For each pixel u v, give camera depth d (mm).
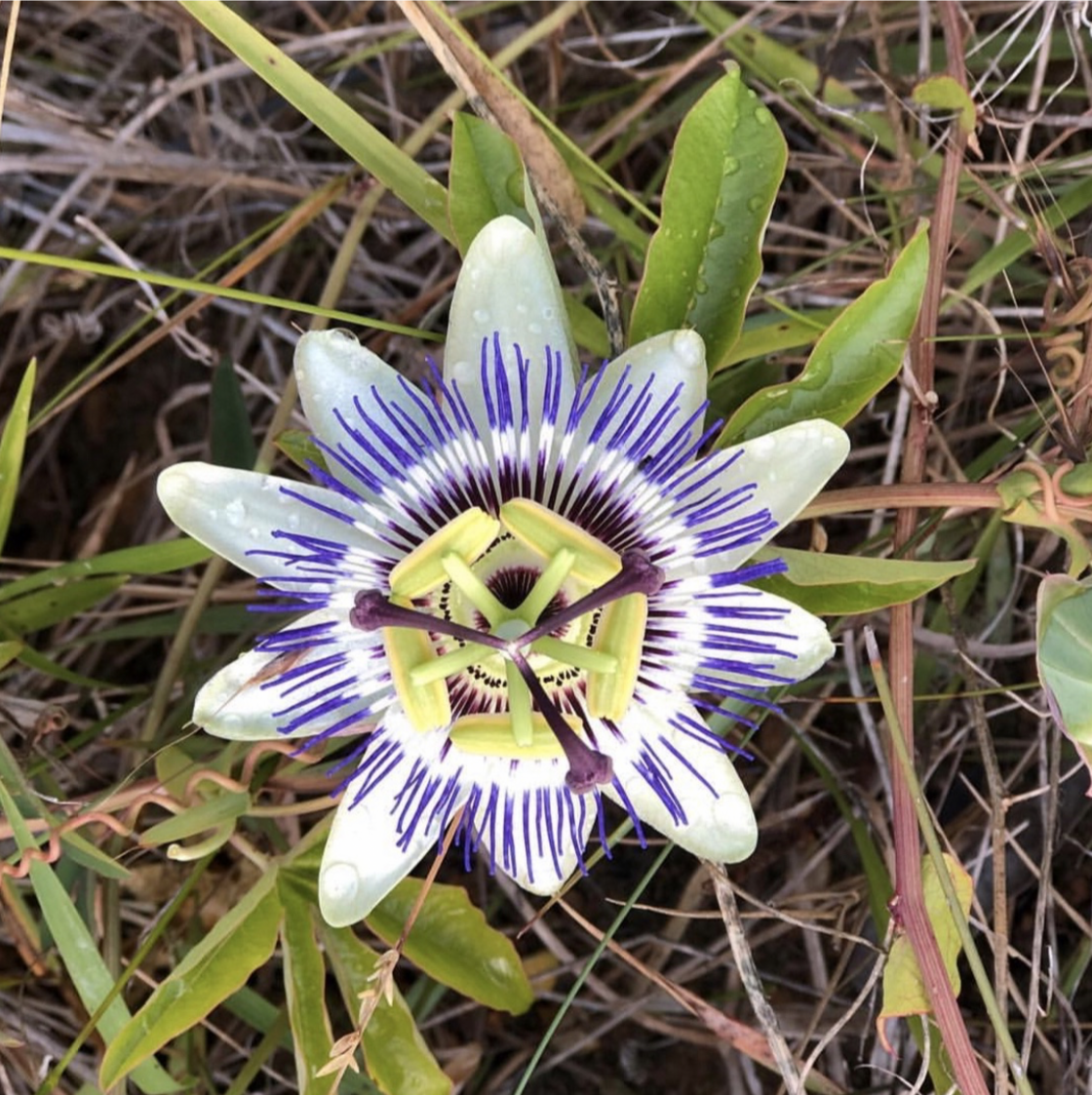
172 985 168
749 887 227
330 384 147
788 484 147
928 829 172
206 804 178
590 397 146
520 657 144
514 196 174
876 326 168
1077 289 188
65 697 223
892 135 218
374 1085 186
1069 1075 197
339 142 181
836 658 218
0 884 194
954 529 212
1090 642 152
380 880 148
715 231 170
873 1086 209
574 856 154
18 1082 209
